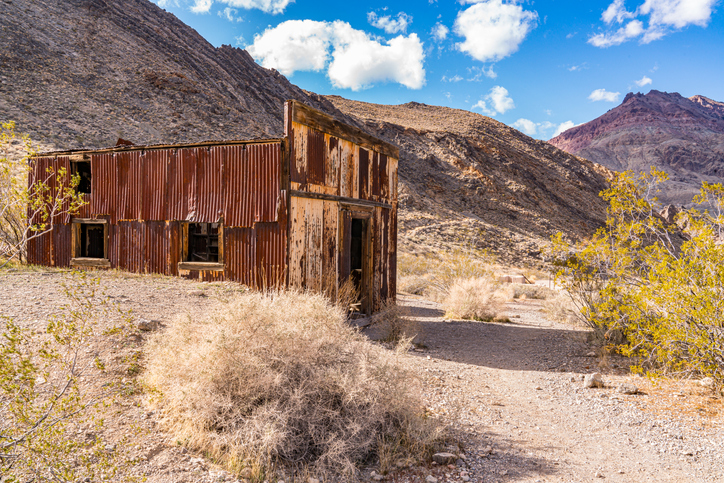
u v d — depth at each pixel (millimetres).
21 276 9266
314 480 3574
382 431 4320
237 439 3826
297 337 4570
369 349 5125
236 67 93375
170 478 3344
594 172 100625
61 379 4309
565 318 14297
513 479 3873
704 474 4039
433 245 46938
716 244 6090
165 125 48719
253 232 9602
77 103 44312
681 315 6180
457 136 86312
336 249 10805
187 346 4645
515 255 50594
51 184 12414
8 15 57219
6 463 2939
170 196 10805
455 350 9398
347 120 91312
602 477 3971
